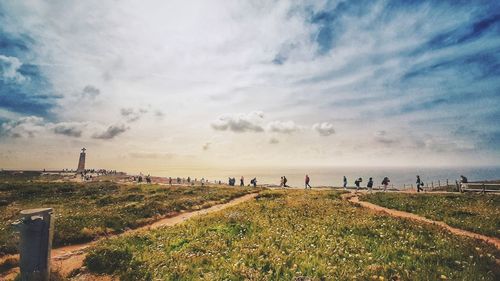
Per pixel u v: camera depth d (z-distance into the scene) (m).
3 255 16.05
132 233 19.20
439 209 30.05
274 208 27.47
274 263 12.89
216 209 33.84
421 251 14.25
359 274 11.52
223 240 16.88
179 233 18.75
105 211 29.33
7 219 25.84
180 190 53.06
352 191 54.59
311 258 13.57
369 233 17.86
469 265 12.41
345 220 21.23
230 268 12.44
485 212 27.66
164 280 11.67
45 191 46.62
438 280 10.95
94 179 99.25
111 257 13.90
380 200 38.53
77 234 20.34
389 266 12.28
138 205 32.22
